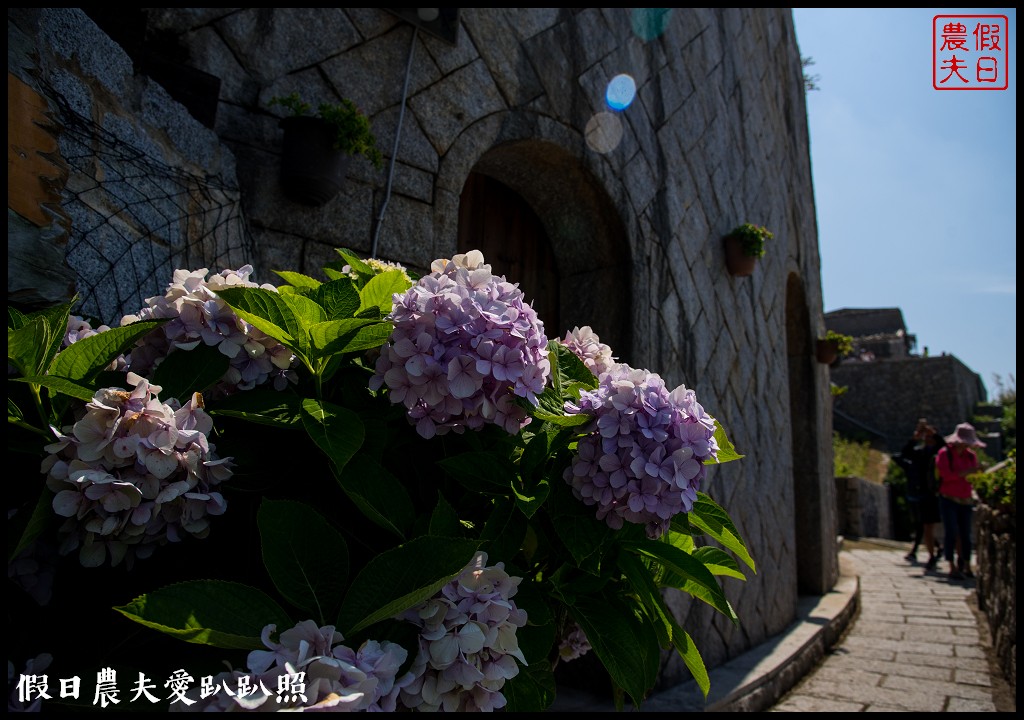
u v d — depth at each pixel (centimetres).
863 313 3762
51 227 113
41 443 86
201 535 87
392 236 247
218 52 209
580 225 371
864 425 2580
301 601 79
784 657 403
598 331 370
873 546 1137
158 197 155
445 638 81
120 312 139
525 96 312
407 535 92
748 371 495
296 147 206
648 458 103
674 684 339
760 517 480
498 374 95
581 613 106
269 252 211
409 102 260
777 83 649
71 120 126
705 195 461
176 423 84
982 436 2347
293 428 93
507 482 103
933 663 452
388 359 100
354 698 64
